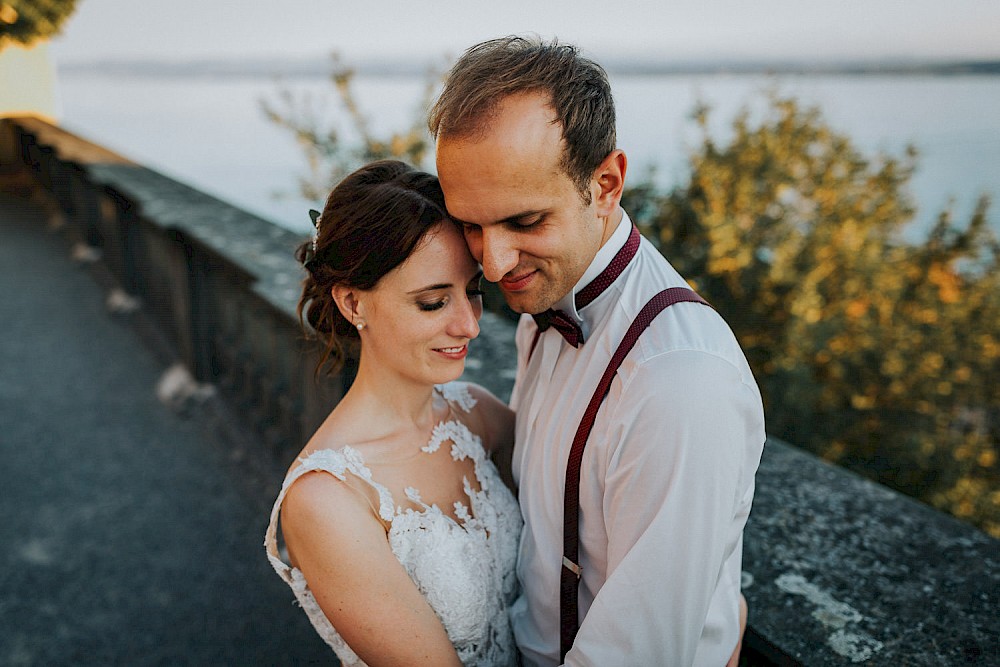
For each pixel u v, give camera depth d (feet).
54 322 19.70
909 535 5.60
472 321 4.28
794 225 31.32
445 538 4.37
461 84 3.38
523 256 3.60
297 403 10.68
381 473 4.40
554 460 4.17
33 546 10.95
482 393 5.48
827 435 29.01
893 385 30.30
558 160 3.34
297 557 4.19
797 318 28.63
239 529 11.21
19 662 8.84
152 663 8.84
